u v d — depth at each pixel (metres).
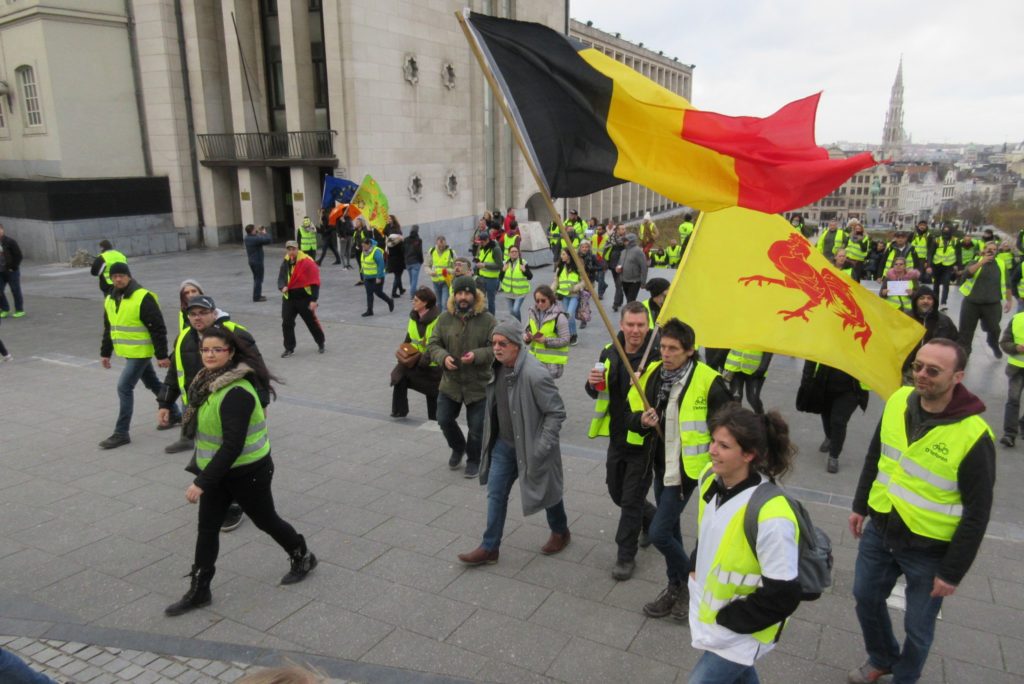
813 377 7.02
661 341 4.38
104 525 6.00
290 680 1.63
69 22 24.84
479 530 5.87
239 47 26.53
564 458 7.38
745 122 4.38
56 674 4.14
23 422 8.58
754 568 2.81
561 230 4.42
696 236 5.05
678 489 4.39
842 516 6.09
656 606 4.64
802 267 5.07
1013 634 4.45
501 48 4.41
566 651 4.32
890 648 3.87
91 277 21.42
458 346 6.66
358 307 16.34
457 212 32.06
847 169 4.21
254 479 4.76
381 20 26.31
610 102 4.41
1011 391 7.61
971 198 122.69
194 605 4.76
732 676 2.92
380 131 26.75
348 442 7.88
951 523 3.40
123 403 7.70
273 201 28.56
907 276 8.71
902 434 3.61
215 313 6.11
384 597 4.91
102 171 26.25
